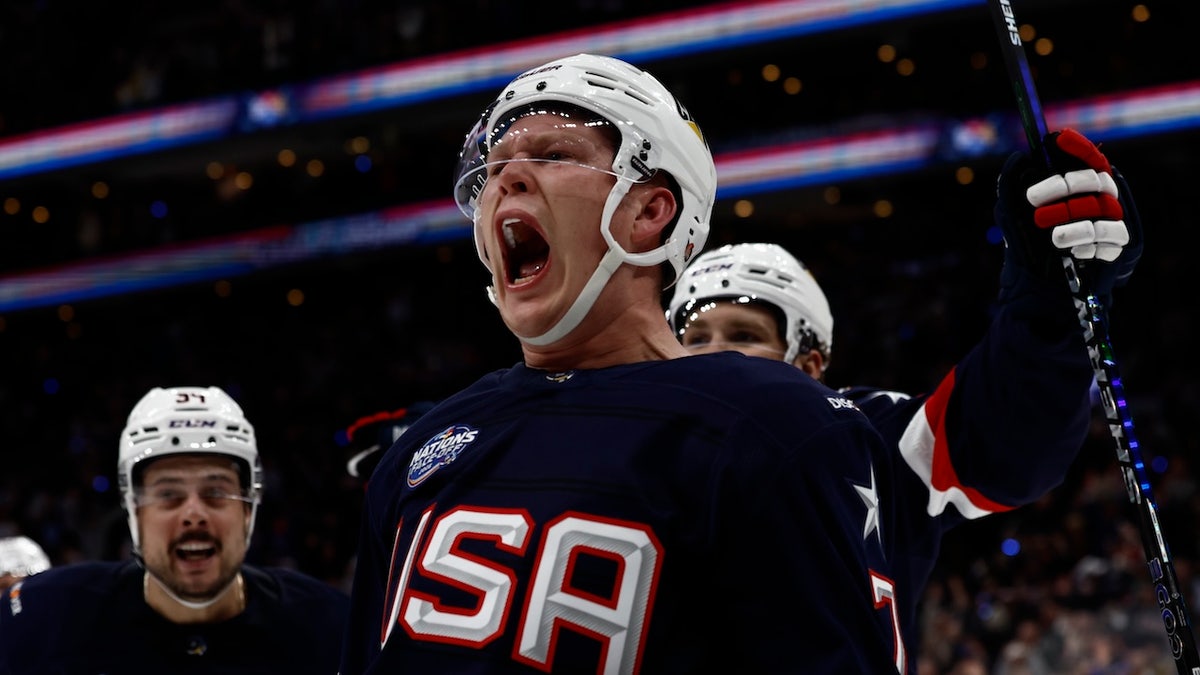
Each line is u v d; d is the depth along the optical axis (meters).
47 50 16.52
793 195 14.98
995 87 13.34
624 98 1.38
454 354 15.80
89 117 16.20
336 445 14.04
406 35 14.75
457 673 1.19
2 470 15.80
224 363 16.67
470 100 14.34
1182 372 11.97
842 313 14.12
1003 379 1.77
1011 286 1.76
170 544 2.57
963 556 9.55
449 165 15.60
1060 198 1.54
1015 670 7.30
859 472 1.26
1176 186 13.94
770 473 1.20
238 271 16.33
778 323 2.36
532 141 1.37
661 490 1.21
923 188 14.92
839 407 1.29
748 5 13.19
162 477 2.57
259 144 15.68
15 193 17.48
